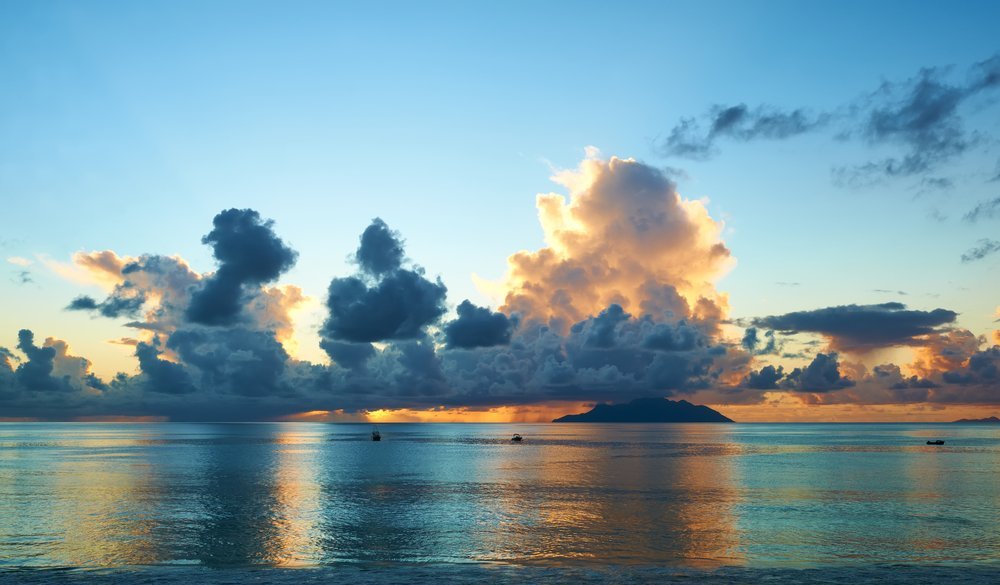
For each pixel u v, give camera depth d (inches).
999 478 3294.8
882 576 1248.2
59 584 1208.2
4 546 1659.7
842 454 5472.4
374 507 2314.2
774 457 5073.8
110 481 3206.2
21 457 5088.6
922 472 3644.2
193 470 3860.7
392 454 5585.6
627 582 1209.4
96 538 1754.4
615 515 2126.0
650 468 4003.4
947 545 1651.1
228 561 1507.1
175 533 1824.6
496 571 1300.4
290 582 1215.6
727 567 1347.2
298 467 4114.2
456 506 2338.8
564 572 1289.4
